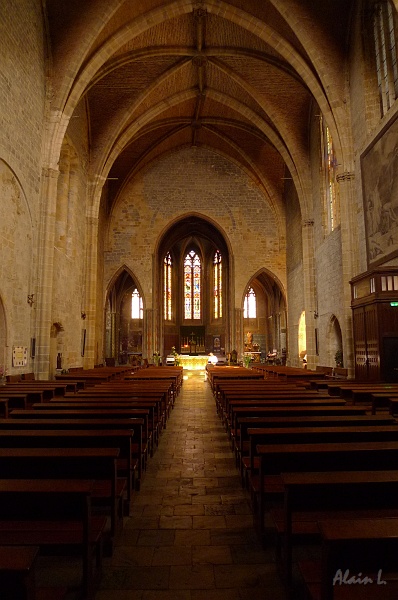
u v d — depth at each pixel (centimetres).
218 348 4738
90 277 2558
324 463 392
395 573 224
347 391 1070
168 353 4725
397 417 767
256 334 4966
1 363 1464
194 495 594
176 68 2475
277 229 3522
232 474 697
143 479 670
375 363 1473
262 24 2030
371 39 1727
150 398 839
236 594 350
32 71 1691
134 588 358
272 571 386
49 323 1764
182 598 344
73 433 465
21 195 1598
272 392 941
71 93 1927
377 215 1588
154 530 476
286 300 3450
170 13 2030
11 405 962
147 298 3412
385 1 1612
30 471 398
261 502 434
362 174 1742
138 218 3481
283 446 401
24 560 199
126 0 1884
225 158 3562
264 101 2598
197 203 3519
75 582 364
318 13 1869
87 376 1684
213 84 2736
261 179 3481
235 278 3484
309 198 2650
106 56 2011
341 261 2053
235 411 616
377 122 1686
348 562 217
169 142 3409
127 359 4725
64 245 2236
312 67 2003
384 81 1642
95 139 2661
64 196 2267
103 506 530
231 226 3522
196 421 1211
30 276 1695
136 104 2578
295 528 355
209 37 2311
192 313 4941
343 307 2003
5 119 1438
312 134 2583
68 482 324
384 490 313
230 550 427
